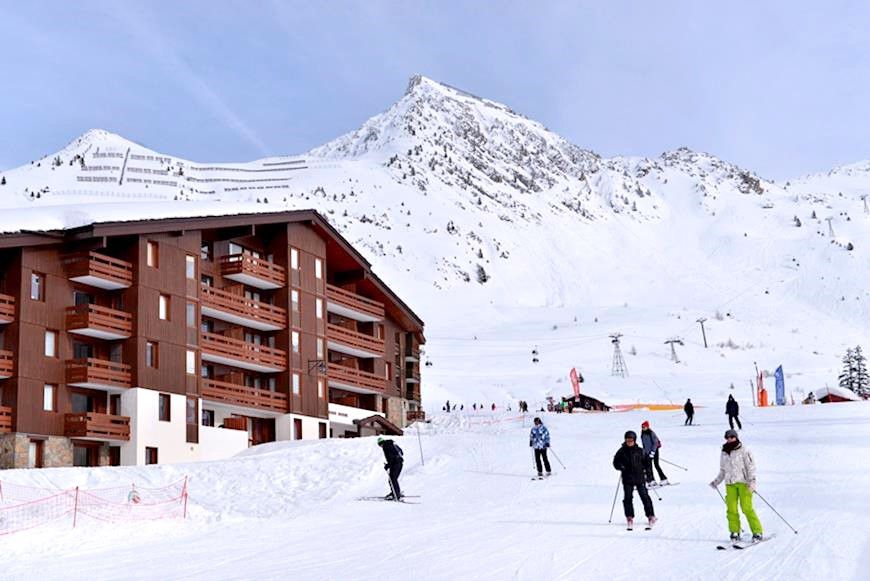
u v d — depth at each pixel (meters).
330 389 67.25
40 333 43.75
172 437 48.25
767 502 20.69
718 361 152.62
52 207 48.16
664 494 25.47
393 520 23.11
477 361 148.38
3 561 18.11
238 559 17.77
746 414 56.56
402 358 74.56
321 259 63.06
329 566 16.64
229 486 31.34
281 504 27.91
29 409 42.62
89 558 18.31
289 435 57.34
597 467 32.56
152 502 28.42
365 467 34.09
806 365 149.38
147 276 47.97
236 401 53.94
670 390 115.31
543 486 28.91
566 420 62.41
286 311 58.66
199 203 54.91
